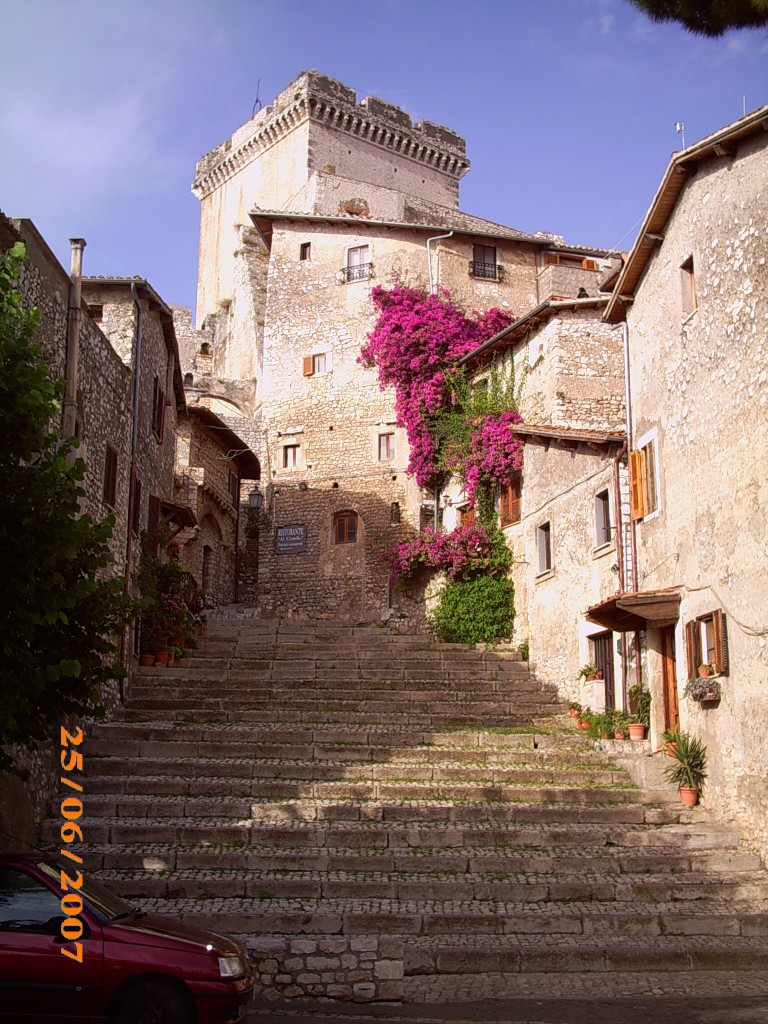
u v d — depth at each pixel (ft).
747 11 39.42
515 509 85.25
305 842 45.93
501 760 56.90
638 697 58.54
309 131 182.39
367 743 59.52
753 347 46.01
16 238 48.67
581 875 43.16
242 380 148.36
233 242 204.74
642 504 57.26
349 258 118.42
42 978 26.86
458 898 41.22
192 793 51.29
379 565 109.60
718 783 48.16
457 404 100.27
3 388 31.83
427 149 198.08
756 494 44.96
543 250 119.85
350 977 33.71
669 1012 31.58
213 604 123.44
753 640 44.65
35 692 31.89
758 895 41.47
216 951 27.76
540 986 34.78
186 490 114.62
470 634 84.02
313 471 115.24
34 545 31.53
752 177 47.14
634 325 60.08
